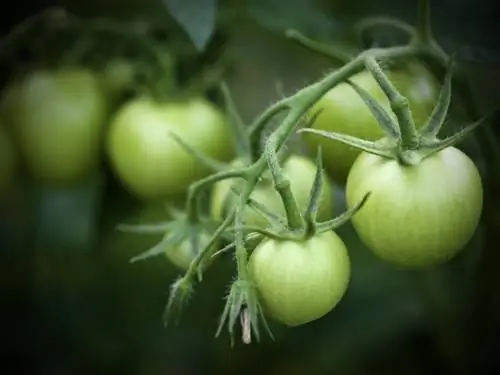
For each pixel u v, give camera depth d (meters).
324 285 0.31
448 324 0.47
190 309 0.50
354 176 0.32
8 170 0.43
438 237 0.31
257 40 0.48
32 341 0.50
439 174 0.31
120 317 0.51
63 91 0.43
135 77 0.43
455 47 0.42
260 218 0.34
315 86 0.33
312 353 0.50
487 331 0.44
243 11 0.45
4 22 0.46
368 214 0.32
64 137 0.43
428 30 0.35
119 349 0.51
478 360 0.45
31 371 0.50
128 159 0.41
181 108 0.41
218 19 0.44
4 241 0.51
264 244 0.32
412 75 0.37
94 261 0.50
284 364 0.51
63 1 0.46
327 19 0.45
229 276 0.47
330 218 0.36
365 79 0.36
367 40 0.41
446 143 0.31
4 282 0.51
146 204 0.46
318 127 0.36
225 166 0.36
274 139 0.32
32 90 0.43
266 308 0.32
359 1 0.47
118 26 0.44
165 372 0.51
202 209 0.39
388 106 0.35
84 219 0.50
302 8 0.45
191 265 0.32
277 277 0.31
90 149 0.43
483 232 0.41
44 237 0.50
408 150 0.31
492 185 0.39
